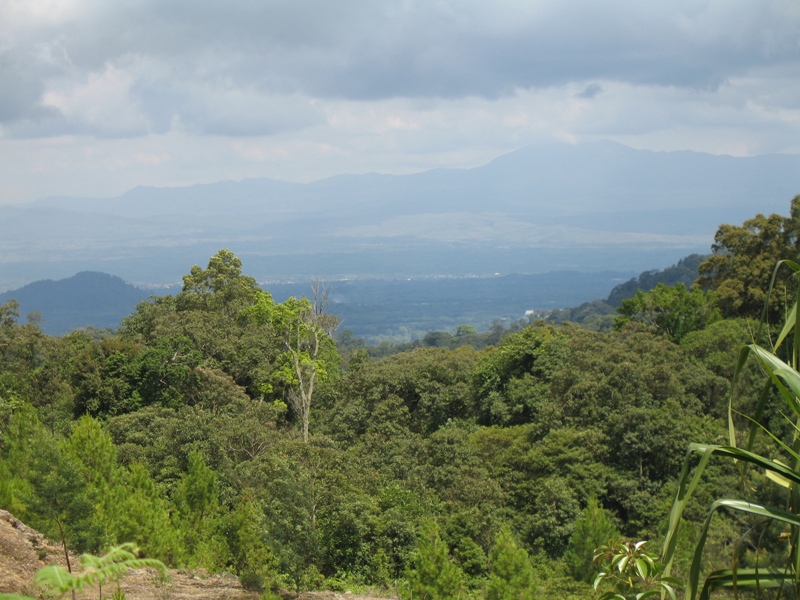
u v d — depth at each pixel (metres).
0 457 19.64
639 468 27.45
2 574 11.37
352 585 18.36
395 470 28.97
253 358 44.16
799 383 2.95
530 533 24.56
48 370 38.44
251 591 15.55
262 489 20.78
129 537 16.44
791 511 3.16
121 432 30.94
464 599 14.91
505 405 38.78
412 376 41.69
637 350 34.50
